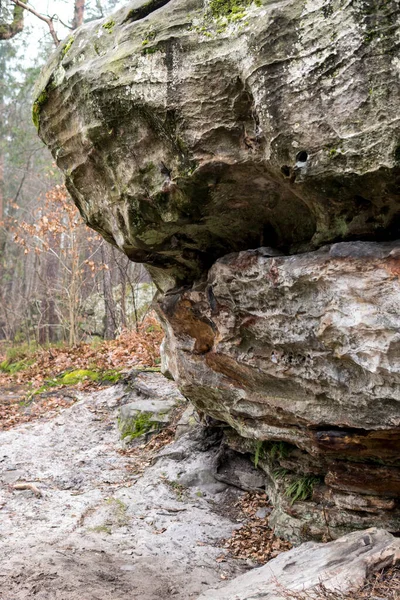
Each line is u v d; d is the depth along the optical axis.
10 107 23.31
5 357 14.27
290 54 2.65
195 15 2.97
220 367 4.25
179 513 4.88
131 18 3.32
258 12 2.74
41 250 13.74
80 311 14.91
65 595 3.43
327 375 3.33
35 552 4.08
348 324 2.96
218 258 3.96
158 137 3.28
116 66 3.21
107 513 4.89
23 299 18.78
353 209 2.97
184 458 5.72
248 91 2.86
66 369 10.65
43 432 7.38
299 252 3.51
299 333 3.35
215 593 3.24
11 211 24.03
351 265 2.90
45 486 5.71
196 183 3.22
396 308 2.77
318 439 3.66
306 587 2.82
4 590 3.50
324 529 4.05
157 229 3.76
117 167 3.58
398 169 2.52
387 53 2.41
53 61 3.78
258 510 4.89
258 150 2.99
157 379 8.59
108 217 4.15
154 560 4.04
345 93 2.54
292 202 3.42
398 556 2.92
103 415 7.92
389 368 2.88
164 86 3.06
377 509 3.78
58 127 3.90
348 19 2.47
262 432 4.28
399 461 3.58
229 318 3.85
